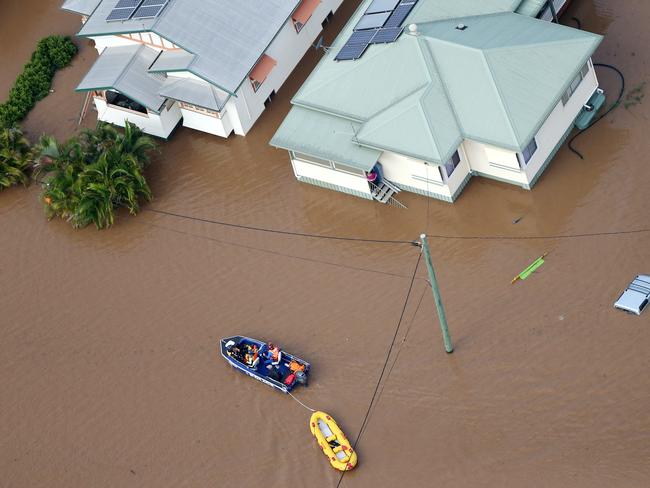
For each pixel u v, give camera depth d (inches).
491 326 2246.6
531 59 2395.4
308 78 2598.4
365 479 2101.4
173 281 2524.6
